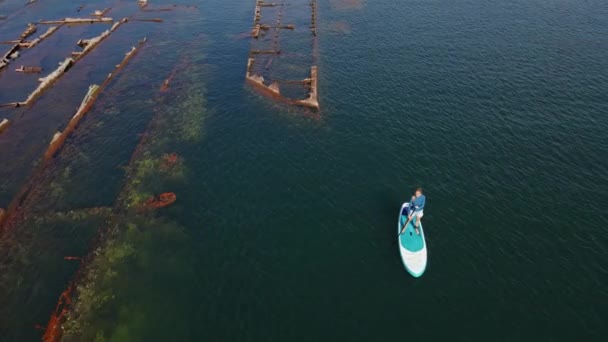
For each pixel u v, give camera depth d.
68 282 24.58
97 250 26.52
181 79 48.53
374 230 27.45
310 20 66.38
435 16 63.81
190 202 30.31
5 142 39.06
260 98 43.31
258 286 23.98
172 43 59.84
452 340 21.05
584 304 22.50
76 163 35.19
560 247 25.77
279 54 54.06
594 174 31.47
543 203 29.02
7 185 33.78
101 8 77.31
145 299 23.30
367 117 39.47
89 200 31.09
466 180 31.36
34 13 75.25
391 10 67.88
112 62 54.88
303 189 31.16
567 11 63.31
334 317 22.20
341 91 44.12
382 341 21.05
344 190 30.94
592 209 28.39
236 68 50.66
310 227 27.88
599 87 42.62
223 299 23.31
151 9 75.69
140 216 29.02
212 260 25.72
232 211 29.41
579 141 35.00
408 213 27.28
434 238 26.69
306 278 24.39
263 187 31.50
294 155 34.84
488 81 44.56
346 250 26.08
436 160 33.59
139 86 47.78
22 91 48.38
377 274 24.48
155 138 37.66
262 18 68.44
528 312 22.20
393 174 32.31
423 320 21.97
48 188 32.38
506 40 54.03
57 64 55.00
